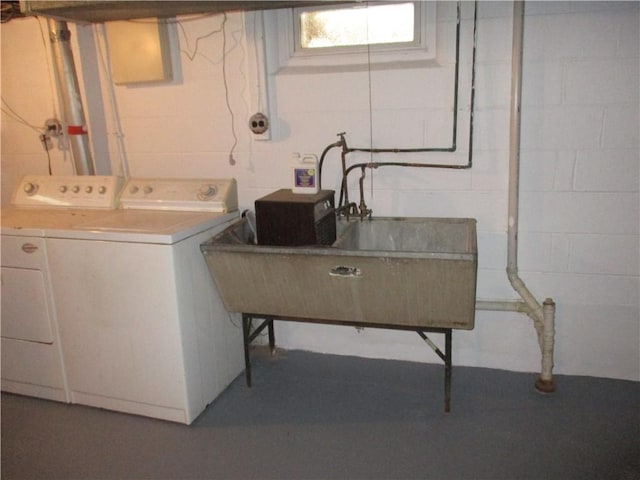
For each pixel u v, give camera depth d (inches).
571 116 84.8
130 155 109.3
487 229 93.0
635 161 84.0
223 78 99.4
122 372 85.7
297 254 74.4
